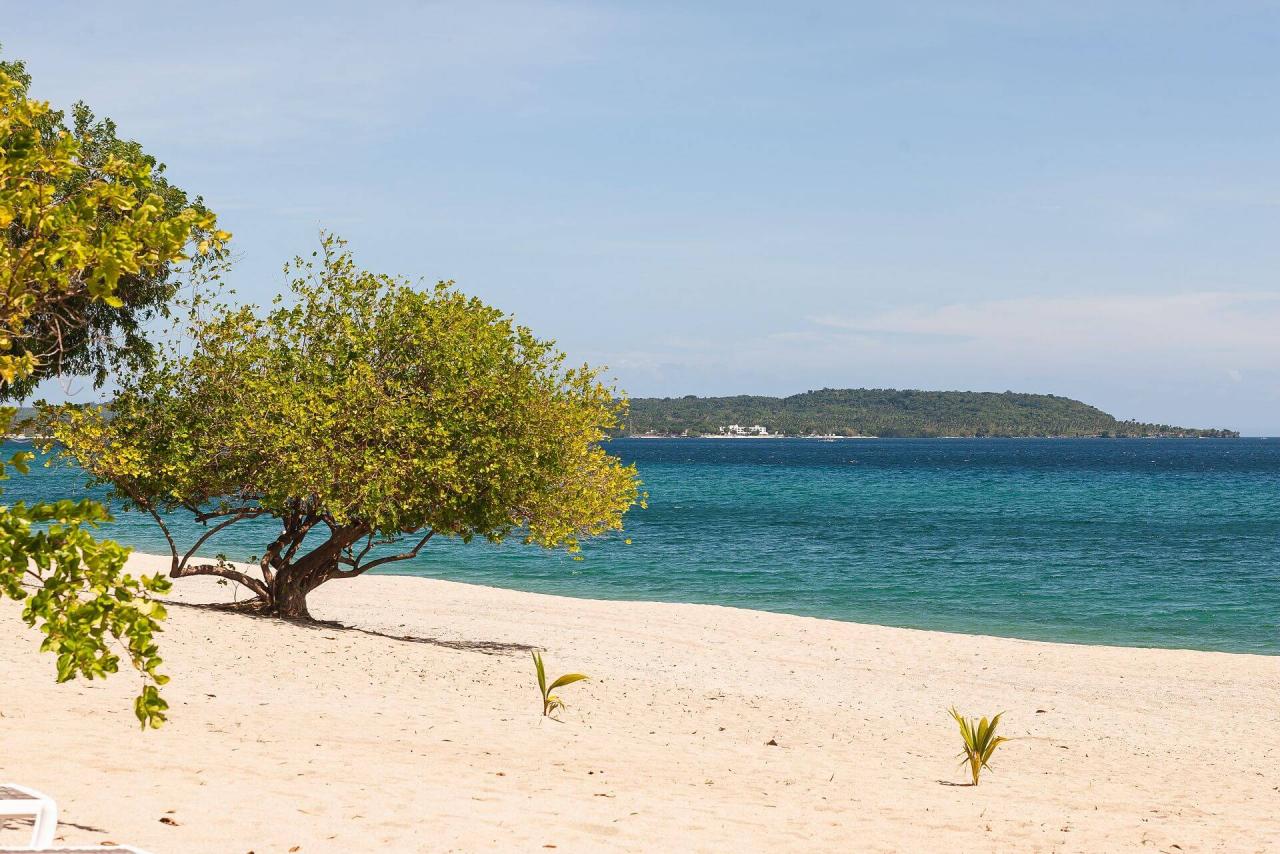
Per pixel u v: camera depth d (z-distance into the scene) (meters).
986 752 13.01
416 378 20.95
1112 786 13.33
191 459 20.38
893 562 44.34
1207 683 21.72
